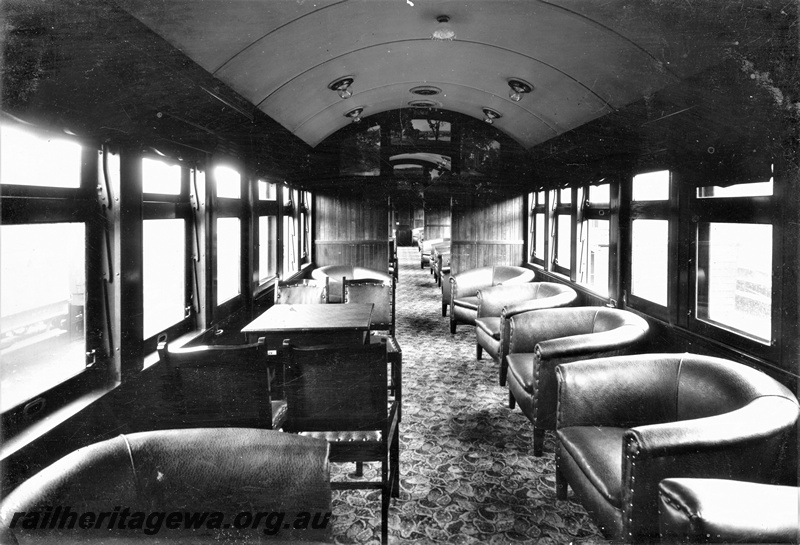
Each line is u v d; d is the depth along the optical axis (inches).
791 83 97.7
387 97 265.1
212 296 167.3
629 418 115.5
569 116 209.0
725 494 65.2
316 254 352.5
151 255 136.9
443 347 262.1
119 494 65.7
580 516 111.8
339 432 112.0
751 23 94.6
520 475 130.2
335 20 141.9
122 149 112.2
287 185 283.7
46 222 94.5
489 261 347.9
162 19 96.4
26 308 92.1
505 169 326.6
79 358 107.7
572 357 137.3
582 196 244.5
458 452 143.1
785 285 110.8
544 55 167.8
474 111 291.1
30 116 85.2
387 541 102.3
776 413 85.8
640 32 121.7
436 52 191.0
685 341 149.9
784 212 110.0
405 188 341.4
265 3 114.3
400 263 709.3
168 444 70.3
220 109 145.7
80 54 82.7
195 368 104.0
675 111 138.5
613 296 201.0
